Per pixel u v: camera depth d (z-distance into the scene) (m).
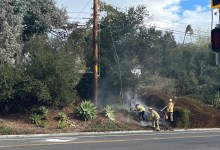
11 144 17.66
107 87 31.56
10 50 28.89
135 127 27.92
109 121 27.94
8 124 25.36
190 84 38.50
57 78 27.62
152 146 17.44
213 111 32.81
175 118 29.98
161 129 28.14
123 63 31.09
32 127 25.48
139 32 31.95
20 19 30.03
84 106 27.91
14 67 27.86
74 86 29.05
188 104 32.25
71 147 16.70
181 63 38.59
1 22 28.94
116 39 31.98
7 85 26.53
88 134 24.52
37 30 33.66
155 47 32.22
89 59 32.03
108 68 31.48
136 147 17.00
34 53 28.12
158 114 29.48
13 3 30.06
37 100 27.69
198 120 30.97
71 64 28.42
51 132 24.72
